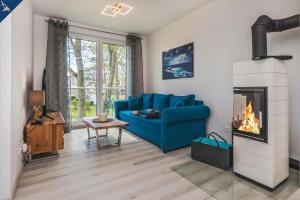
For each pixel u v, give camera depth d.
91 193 1.75
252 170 1.94
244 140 2.01
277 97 1.82
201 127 3.28
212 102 3.35
